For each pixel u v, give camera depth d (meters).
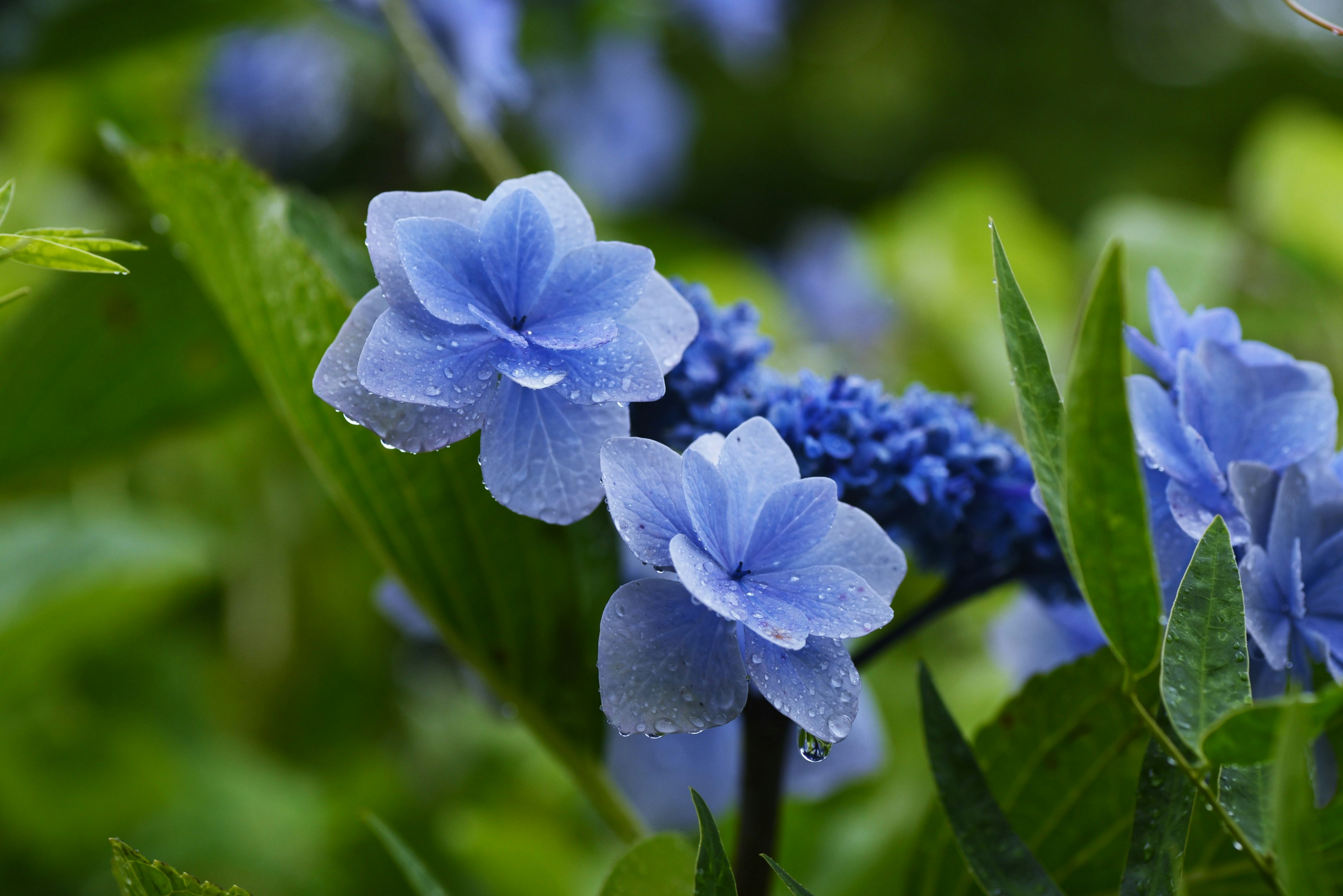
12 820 0.86
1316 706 0.40
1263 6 4.55
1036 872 0.44
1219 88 4.66
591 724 0.51
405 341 0.43
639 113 1.12
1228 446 0.46
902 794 0.69
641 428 0.47
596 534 0.50
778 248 4.66
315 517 1.02
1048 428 0.43
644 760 0.59
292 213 0.51
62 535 0.82
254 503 1.01
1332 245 1.05
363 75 1.02
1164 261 1.05
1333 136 1.07
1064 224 4.57
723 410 0.46
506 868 0.76
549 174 0.45
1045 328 1.14
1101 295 0.41
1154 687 0.47
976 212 1.24
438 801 0.95
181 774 0.90
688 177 4.34
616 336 0.43
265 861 0.85
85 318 0.61
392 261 0.43
